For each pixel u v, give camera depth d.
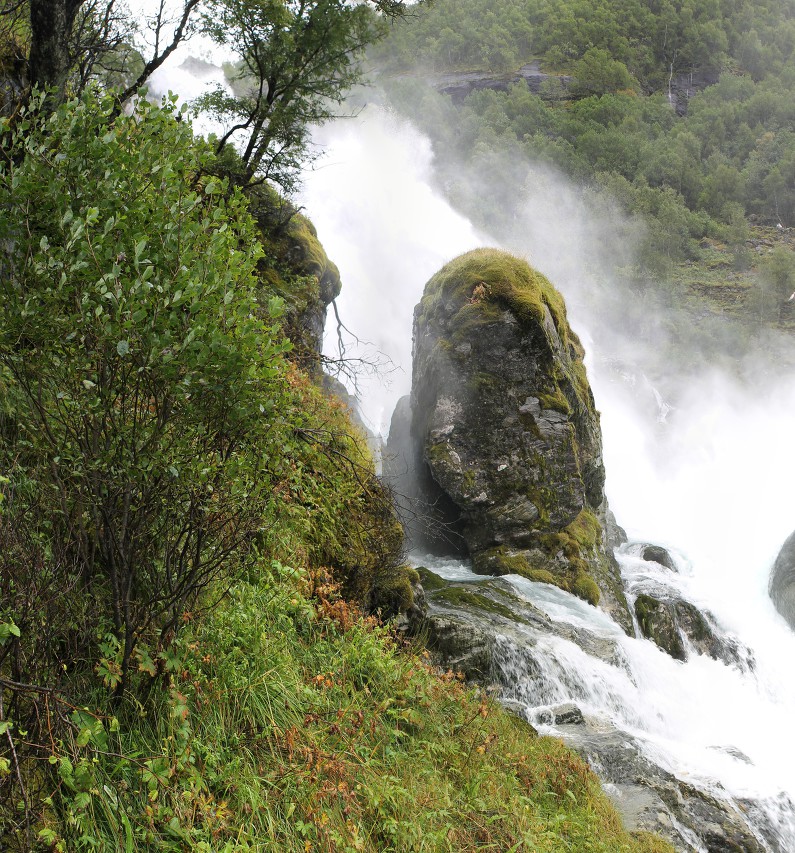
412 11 18.17
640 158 118.50
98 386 5.16
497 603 15.20
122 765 4.99
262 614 7.36
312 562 9.76
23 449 5.40
